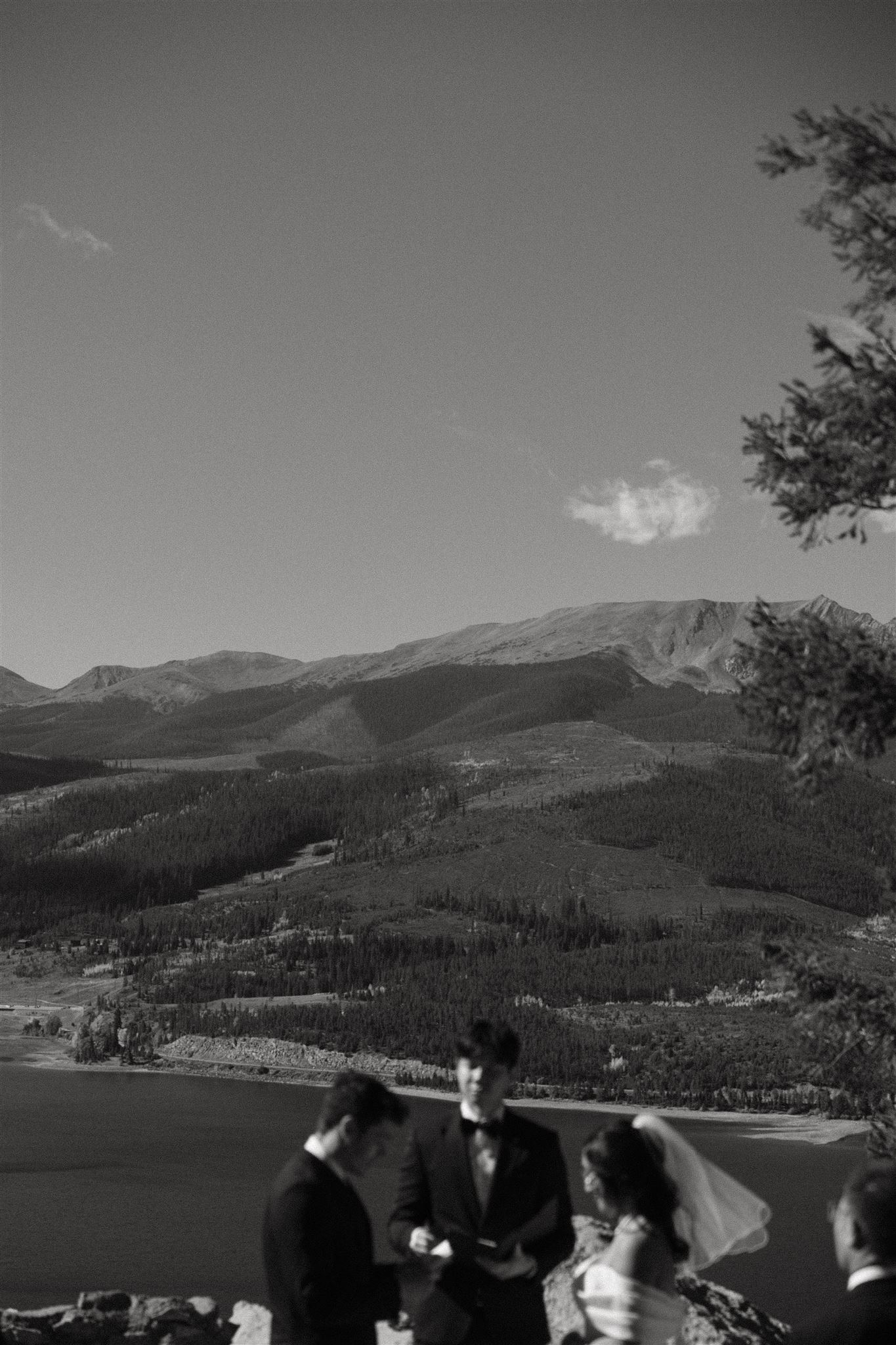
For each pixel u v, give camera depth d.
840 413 13.32
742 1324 13.91
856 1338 6.89
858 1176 7.32
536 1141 9.18
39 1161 169.50
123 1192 146.75
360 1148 8.05
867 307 14.02
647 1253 8.12
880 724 12.28
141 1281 102.50
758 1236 9.02
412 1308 9.10
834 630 12.66
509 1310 8.91
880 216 13.84
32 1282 101.06
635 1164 8.27
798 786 12.61
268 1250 7.93
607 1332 8.07
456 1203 9.02
